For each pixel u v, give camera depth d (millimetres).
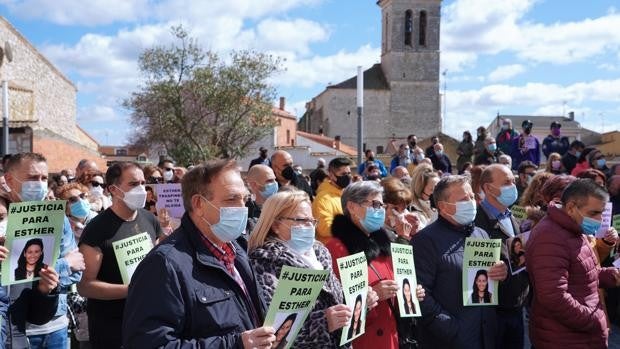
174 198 7609
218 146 32281
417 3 62812
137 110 31453
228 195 2980
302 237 3701
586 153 11094
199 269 2891
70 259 4242
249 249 3758
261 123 32750
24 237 3781
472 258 4492
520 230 5738
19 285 4152
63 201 3936
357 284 3721
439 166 14984
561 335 4273
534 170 9969
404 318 4598
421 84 63344
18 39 30609
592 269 4328
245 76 31453
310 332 3443
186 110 31578
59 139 23703
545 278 4180
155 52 30547
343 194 4543
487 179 5258
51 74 35000
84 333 5578
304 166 44625
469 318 4480
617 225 6539
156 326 2684
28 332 4547
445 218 4715
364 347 4234
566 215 4285
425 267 4570
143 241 4680
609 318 8016
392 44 63062
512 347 4922
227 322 2861
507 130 15453
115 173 4812
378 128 63375
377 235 4547
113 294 4461
